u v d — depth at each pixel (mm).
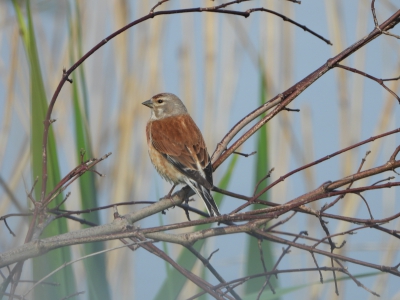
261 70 8648
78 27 8281
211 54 10883
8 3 10023
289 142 10703
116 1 11047
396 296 9648
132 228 5715
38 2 10141
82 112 7914
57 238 5391
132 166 10711
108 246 10125
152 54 11055
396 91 10711
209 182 6914
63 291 7016
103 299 7375
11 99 9477
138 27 11102
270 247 8078
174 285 7320
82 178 7734
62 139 10516
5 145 9258
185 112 9320
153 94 10992
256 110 7012
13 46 9719
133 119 10797
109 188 10570
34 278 6844
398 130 5727
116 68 10969
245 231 5766
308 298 10055
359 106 10922
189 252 7469
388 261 10102
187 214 6652
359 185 10484
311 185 10695
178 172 8367
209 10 5809
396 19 6293
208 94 10781
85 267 7395
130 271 10094
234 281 5848
